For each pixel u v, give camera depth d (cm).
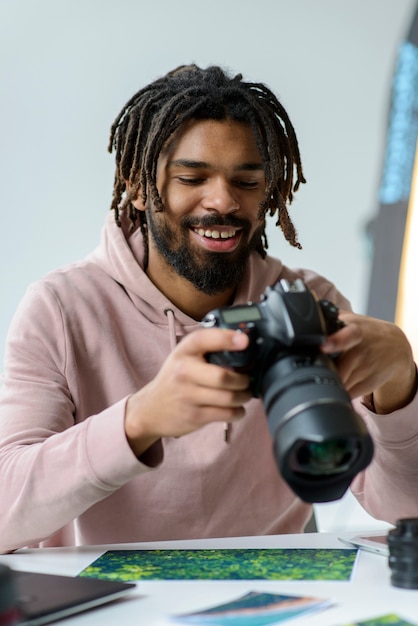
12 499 117
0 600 77
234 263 143
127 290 155
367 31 299
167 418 102
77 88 299
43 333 147
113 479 110
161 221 142
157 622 83
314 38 299
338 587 94
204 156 135
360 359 110
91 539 146
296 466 85
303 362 90
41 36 299
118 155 154
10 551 120
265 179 142
